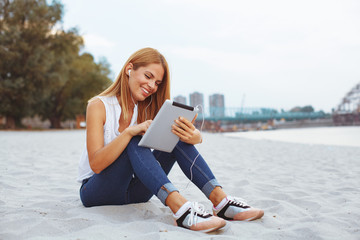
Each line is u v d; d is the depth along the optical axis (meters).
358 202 2.08
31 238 1.24
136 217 1.64
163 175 1.48
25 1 23.03
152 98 1.81
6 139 10.12
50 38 24.20
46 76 23.34
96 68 32.88
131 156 1.52
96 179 1.65
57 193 2.37
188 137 1.54
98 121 1.61
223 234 1.41
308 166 4.34
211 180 1.61
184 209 1.44
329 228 1.45
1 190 2.36
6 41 22.02
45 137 11.95
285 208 1.90
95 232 1.31
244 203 1.63
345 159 5.21
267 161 4.94
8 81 21.80
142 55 1.67
